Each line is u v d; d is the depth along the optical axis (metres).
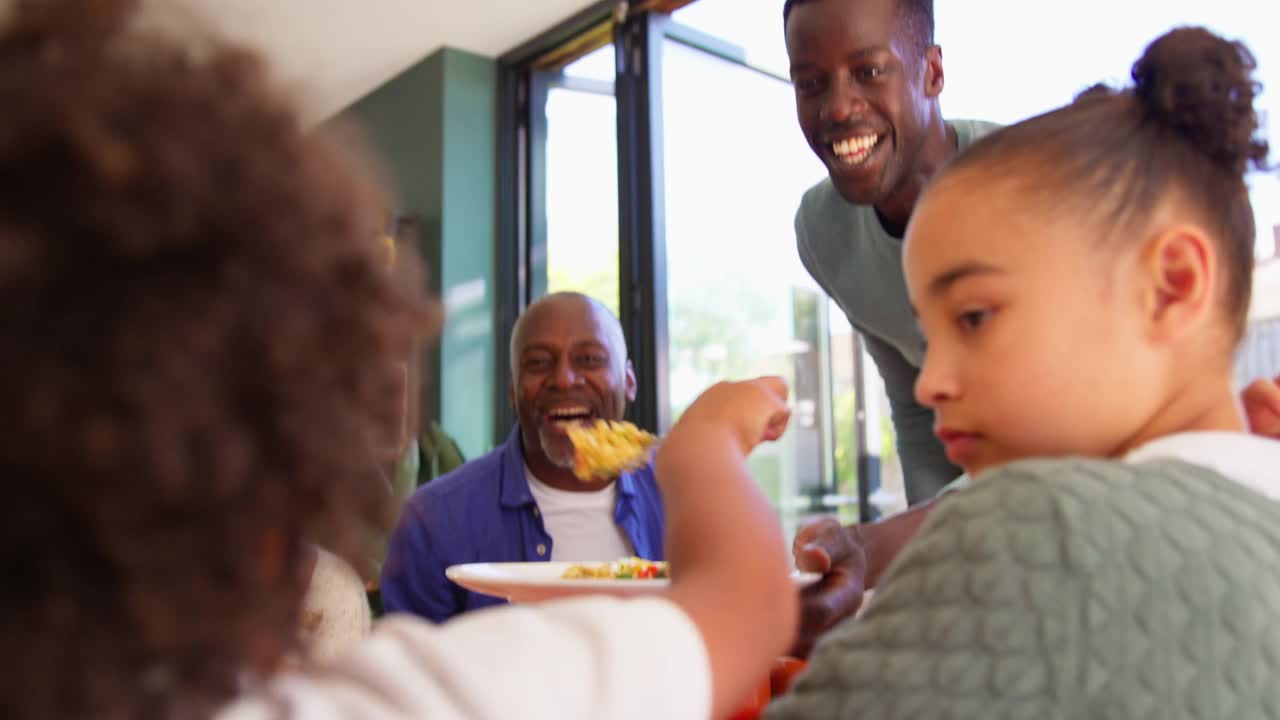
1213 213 0.59
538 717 0.36
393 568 1.83
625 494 1.98
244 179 0.29
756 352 3.66
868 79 1.61
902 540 1.09
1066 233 0.57
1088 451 0.59
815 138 1.68
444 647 0.36
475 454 4.32
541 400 1.96
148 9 0.31
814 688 0.54
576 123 4.23
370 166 0.35
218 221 0.29
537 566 1.36
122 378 0.27
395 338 0.34
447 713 0.35
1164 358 0.58
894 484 3.92
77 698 0.28
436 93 4.43
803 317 3.83
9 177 0.27
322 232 0.31
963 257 0.58
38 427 0.26
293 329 0.30
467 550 1.86
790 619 0.46
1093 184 0.57
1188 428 0.60
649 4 3.80
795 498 3.77
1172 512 0.51
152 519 0.28
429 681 0.35
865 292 1.83
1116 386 0.57
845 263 1.86
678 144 3.80
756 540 0.48
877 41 1.59
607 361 2.02
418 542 1.85
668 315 3.77
